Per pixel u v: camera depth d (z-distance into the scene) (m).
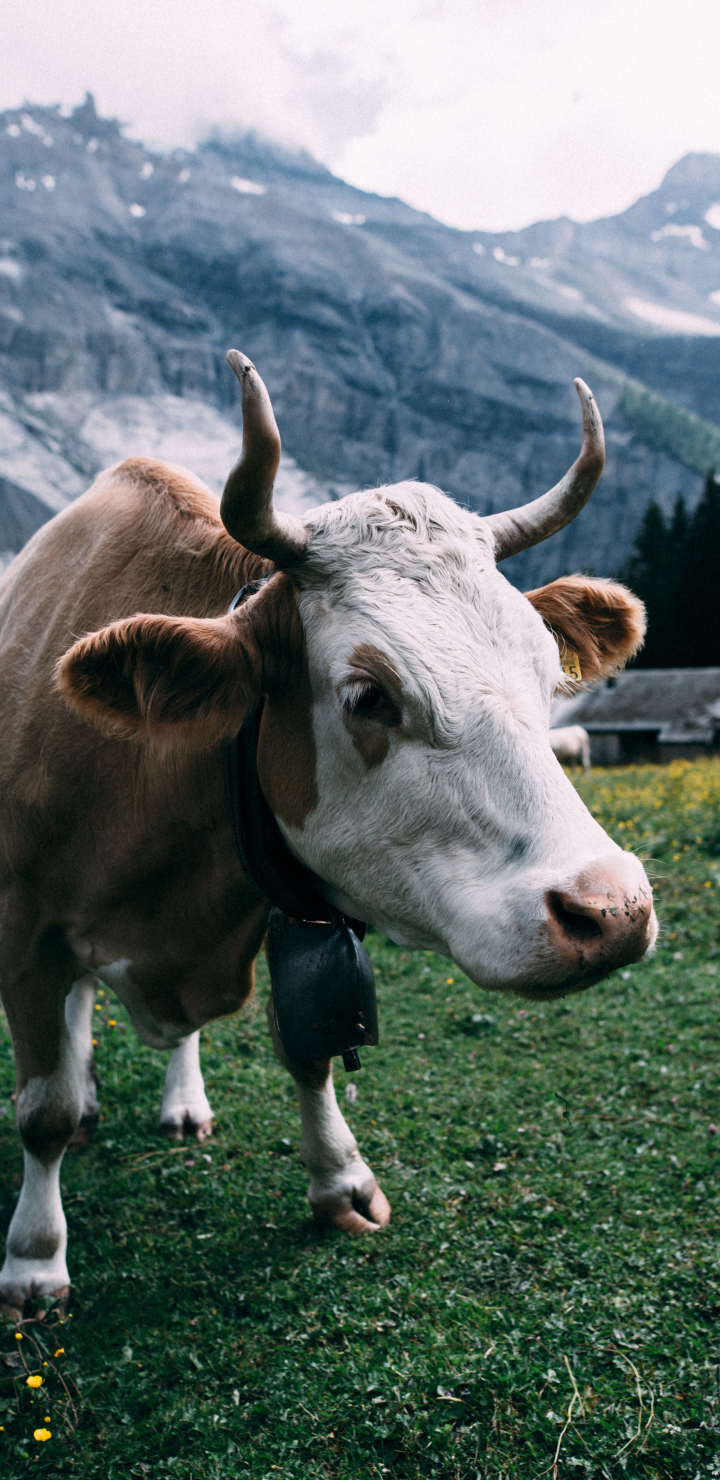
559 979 2.39
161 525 3.69
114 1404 3.24
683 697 52.53
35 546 4.16
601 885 2.37
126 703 2.92
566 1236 3.93
